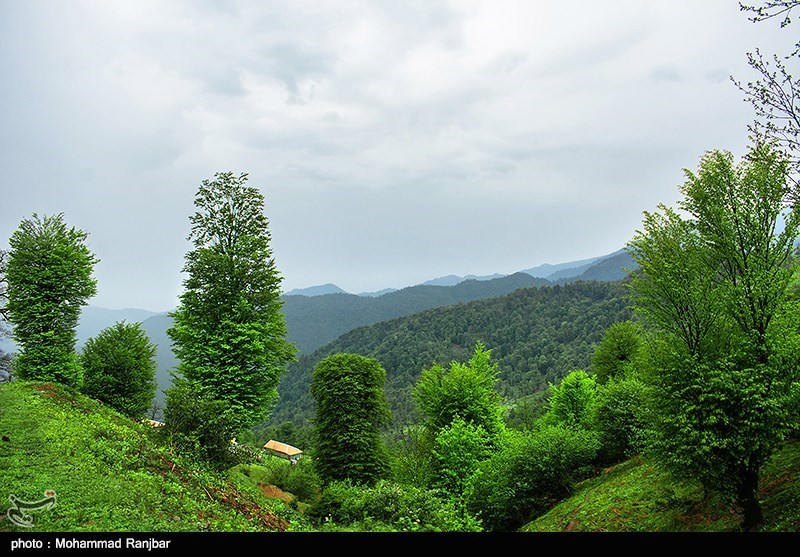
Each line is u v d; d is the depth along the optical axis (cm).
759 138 1462
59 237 3089
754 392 1368
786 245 1511
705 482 1482
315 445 3278
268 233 2691
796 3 890
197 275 2478
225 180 2611
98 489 1048
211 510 1188
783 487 1580
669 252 1706
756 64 1056
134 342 3831
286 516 1648
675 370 1537
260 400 2462
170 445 1688
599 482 2822
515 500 2848
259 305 2580
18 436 1419
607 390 3425
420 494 1426
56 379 2909
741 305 1494
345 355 3453
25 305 2898
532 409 8250
